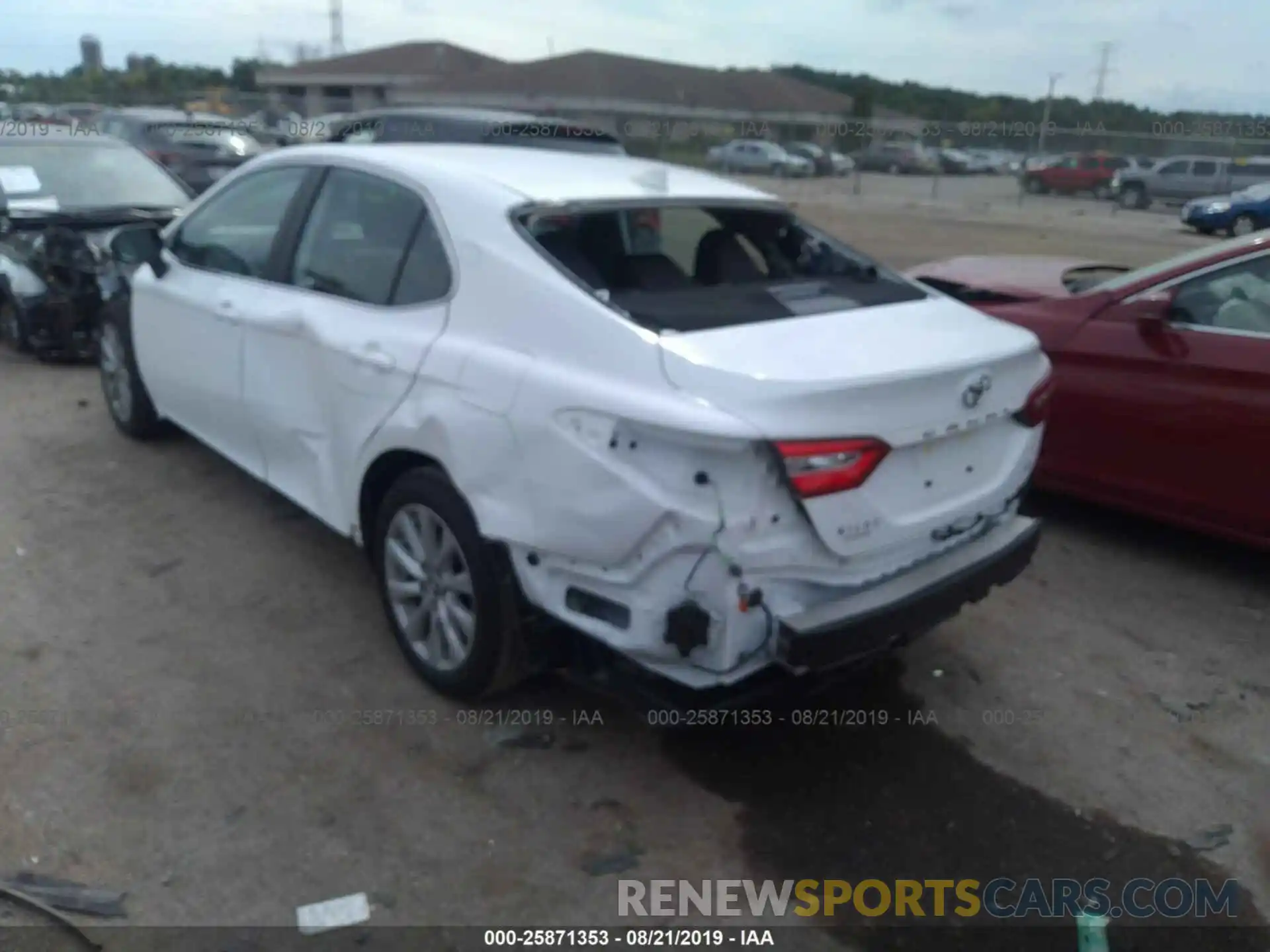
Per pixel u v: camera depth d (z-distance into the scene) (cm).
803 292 361
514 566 326
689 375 288
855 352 310
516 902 290
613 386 296
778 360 295
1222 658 422
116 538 480
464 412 328
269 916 280
